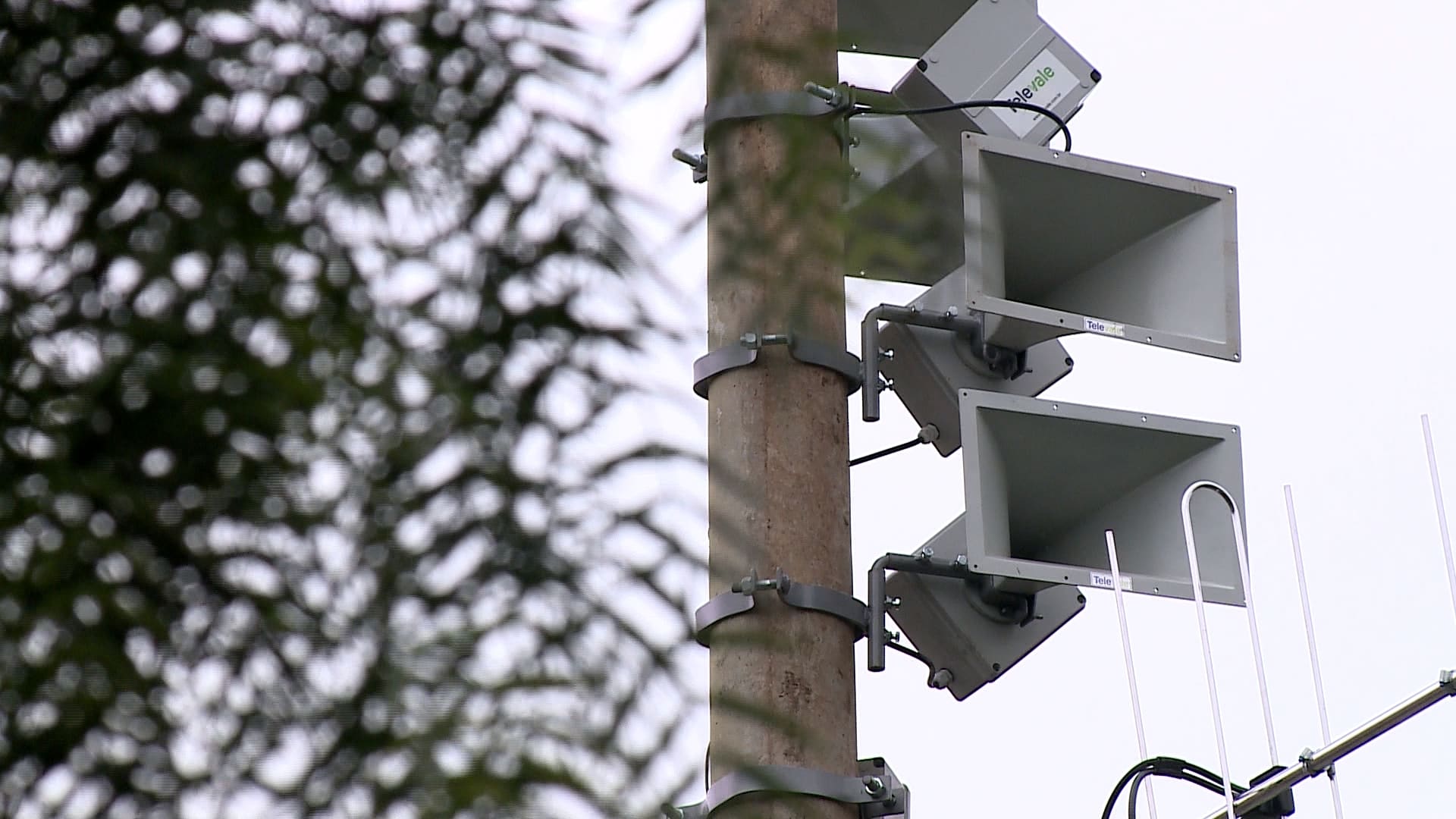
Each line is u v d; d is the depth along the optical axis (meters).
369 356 5.87
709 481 7.67
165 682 5.45
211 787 5.37
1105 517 24.11
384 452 5.74
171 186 6.02
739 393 19.12
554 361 5.92
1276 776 22.02
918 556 22.52
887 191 6.25
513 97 6.24
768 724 6.59
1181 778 22.52
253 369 5.78
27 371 5.69
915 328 23.41
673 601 5.57
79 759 5.35
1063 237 24.30
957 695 22.77
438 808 5.29
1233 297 24.25
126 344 5.75
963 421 22.44
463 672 5.46
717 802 6.53
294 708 5.44
